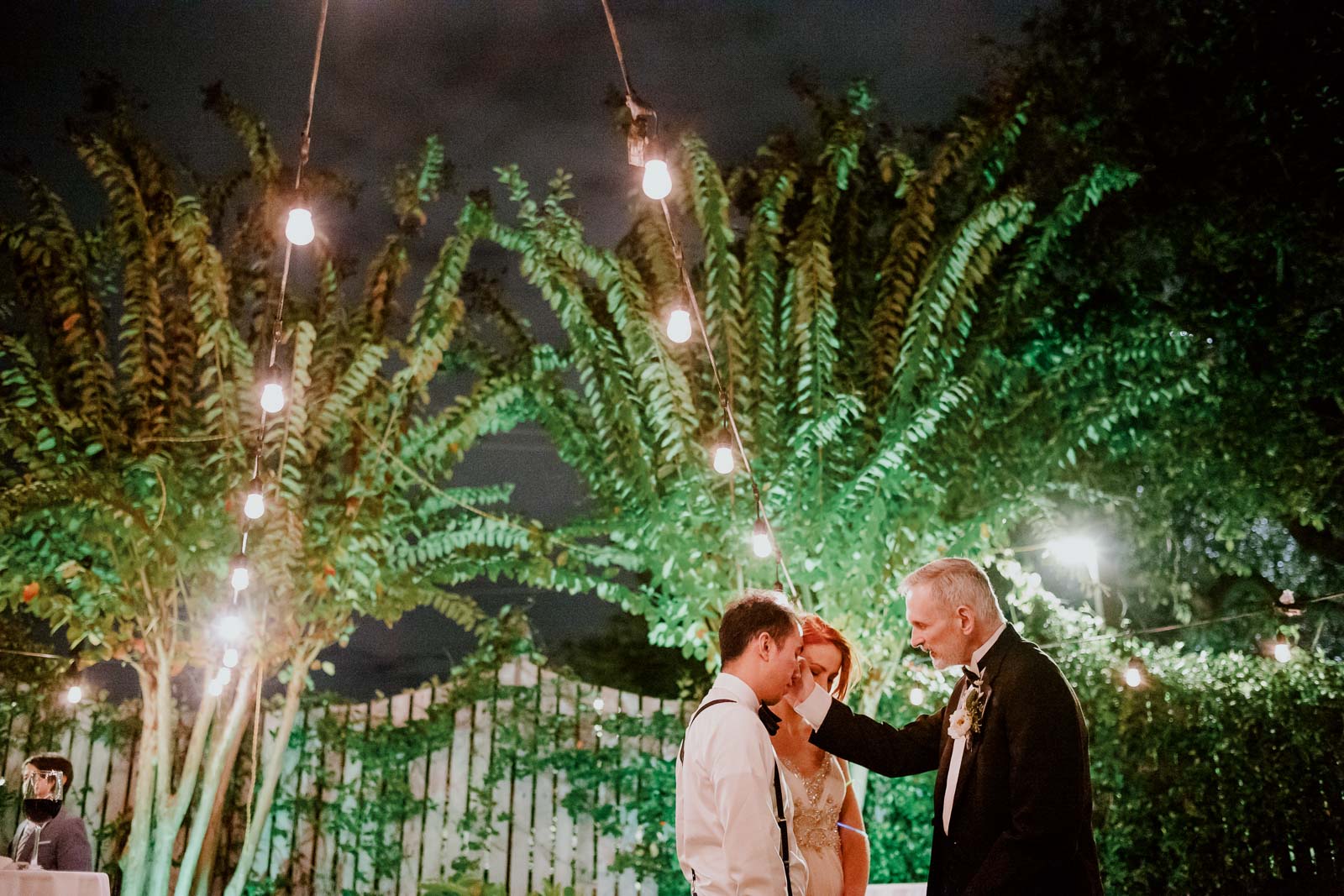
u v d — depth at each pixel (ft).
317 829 24.53
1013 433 24.56
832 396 22.48
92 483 20.58
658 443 22.76
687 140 23.20
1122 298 29.17
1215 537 29.14
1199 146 28.60
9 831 23.45
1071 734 9.69
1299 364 26.96
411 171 25.72
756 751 8.94
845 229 25.31
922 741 11.55
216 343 22.24
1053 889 9.43
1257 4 28.04
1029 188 24.48
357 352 23.79
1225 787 23.15
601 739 25.02
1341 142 27.14
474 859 24.52
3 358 21.54
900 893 14.88
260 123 24.84
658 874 24.20
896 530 21.30
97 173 22.52
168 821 21.97
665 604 22.39
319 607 22.45
